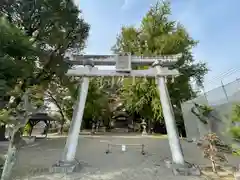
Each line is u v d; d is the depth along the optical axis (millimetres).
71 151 6207
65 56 7117
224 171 5727
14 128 3947
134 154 8844
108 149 9805
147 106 18953
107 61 7289
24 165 6262
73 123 6617
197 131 10023
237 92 5707
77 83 9648
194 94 19250
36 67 6574
